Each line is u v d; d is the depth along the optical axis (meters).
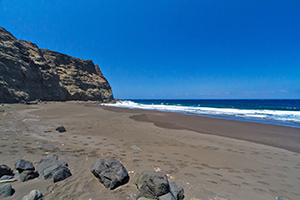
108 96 54.88
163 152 4.75
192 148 5.42
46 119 9.72
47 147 4.36
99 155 3.98
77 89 42.94
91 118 11.39
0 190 2.15
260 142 6.75
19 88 23.38
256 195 2.68
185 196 2.47
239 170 3.78
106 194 2.40
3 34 25.25
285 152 5.46
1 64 20.98
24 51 28.05
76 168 3.14
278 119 13.75
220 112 18.91
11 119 8.56
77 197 2.26
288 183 3.24
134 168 3.36
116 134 6.87
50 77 33.25
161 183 2.29
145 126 9.36
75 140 5.41
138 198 2.30
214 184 2.94
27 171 2.65
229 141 6.77
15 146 4.23
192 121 11.71
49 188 2.40
